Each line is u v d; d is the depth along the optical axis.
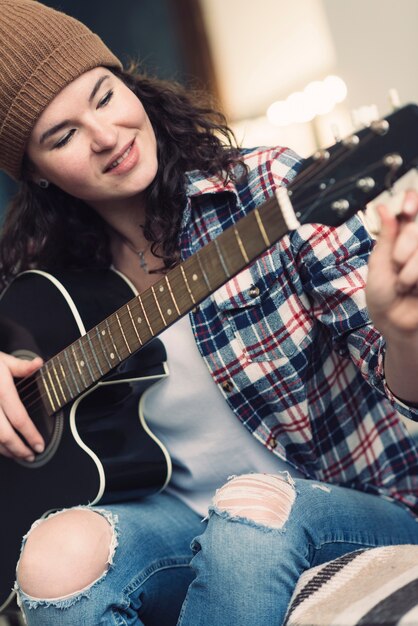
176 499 1.98
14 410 1.92
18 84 1.87
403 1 4.82
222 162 1.87
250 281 1.79
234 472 1.91
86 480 1.87
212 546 1.52
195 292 1.53
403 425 1.93
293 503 1.61
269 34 5.07
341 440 1.88
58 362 1.90
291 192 1.36
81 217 2.12
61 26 1.89
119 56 5.23
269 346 1.79
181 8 5.13
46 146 1.90
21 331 2.04
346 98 4.95
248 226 1.39
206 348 1.83
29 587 1.61
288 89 5.07
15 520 1.97
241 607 1.48
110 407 1.93
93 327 1.93
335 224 1.35
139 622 1.67
